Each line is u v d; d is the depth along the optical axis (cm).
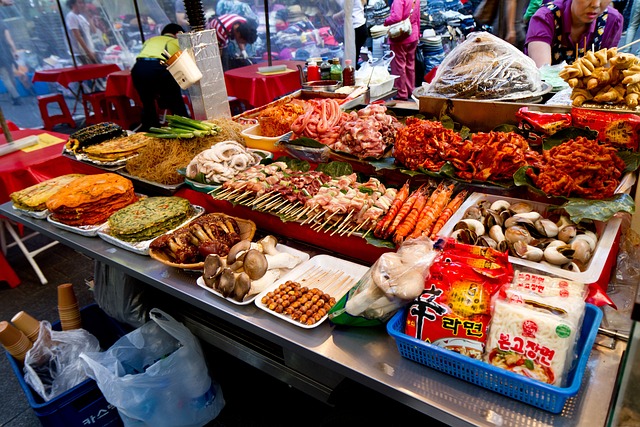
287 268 189
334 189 201
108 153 287
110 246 224
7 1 764
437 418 123
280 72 590
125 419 211
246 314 166
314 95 341
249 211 220
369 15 699
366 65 403
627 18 461
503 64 234
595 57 184
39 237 464
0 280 375
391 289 135
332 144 231
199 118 315
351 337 150
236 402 256
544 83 244
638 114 176
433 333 129
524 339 117
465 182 187
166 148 268
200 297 179
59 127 812
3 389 279
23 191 275
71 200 233
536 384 110
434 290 134
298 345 149
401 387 129
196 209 239
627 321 150
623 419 101
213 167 232
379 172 213
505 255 135
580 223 160
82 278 387
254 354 222
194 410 230
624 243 177
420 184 206
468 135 223
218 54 304
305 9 699
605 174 156
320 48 718
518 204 172
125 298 262
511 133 187
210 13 775
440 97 239
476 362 119
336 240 193
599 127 182
